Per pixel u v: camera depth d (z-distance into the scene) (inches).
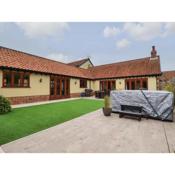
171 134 189.9
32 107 413.1
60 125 231.1
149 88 721.6
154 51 813.9
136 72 779.4
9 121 248.7
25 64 533.0
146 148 147.6
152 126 229.0
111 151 141.6
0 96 328.5
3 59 465.7
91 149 145.9
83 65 1132.5
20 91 493.0
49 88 620.4
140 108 278.1
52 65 708.0
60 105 460.4
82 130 206.7
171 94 261.7
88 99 683.4
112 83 862.5
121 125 234.4
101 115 311.3
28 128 211.8
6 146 151.5
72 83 776.9
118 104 329.4
